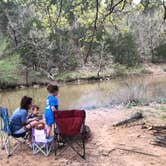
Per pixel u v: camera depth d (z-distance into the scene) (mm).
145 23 46281
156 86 23172
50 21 8102
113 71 36312
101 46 36656
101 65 36062
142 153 5676
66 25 8742
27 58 32875
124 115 9867
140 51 45812
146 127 7562
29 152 5809
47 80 31328
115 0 8727
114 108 11984
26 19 34125
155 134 6891
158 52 47406
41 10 7996
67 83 30641
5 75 28641
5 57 34562
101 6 8562
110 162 5250
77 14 8516
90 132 6793
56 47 33938
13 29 35031
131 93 16312
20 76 29969
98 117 9688
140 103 12914
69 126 5340
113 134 7055
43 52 33094
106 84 27781
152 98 15492
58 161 5324
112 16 8984
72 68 35500
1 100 19578
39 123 5977
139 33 46375
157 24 45531
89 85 27719
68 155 5602
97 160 5348
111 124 8281
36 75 31266
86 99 17672
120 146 6098
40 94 22281
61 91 23250
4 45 36094
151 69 42906
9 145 6129
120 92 18859
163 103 12844
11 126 5777
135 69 40438
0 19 37781
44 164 5211
